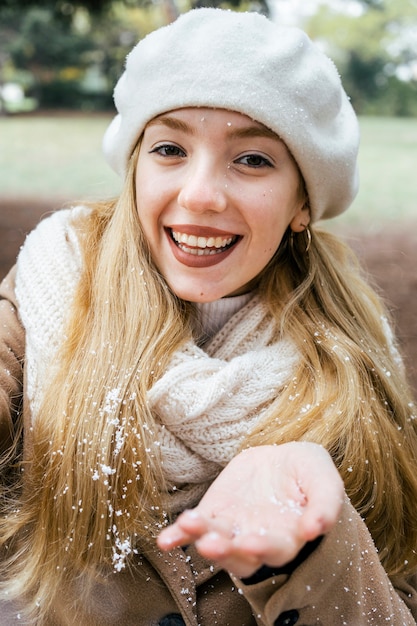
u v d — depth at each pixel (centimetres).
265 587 88
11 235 688
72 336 120
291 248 144
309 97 119
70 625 114
